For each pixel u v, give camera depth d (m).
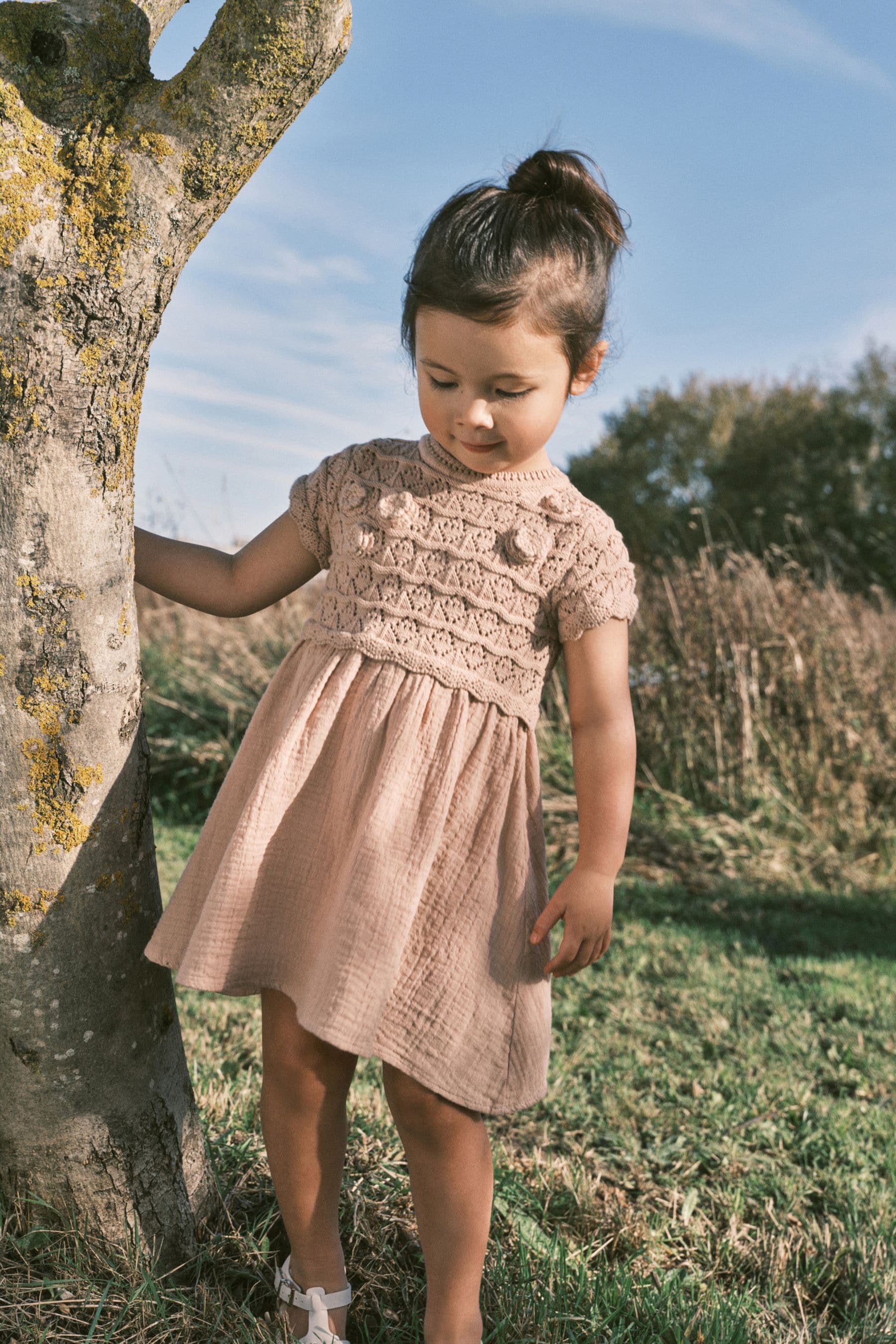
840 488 22.56
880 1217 2.19
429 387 1.48
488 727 1.54
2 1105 1.52
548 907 1.53
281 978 1.49
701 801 6.35
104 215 1.32
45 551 1.40
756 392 26.11
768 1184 2.36
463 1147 1.51
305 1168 1.54
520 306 1.39
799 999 3.62
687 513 25.16
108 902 1.53
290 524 1.70
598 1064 2.94
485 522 1.55
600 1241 2.01
